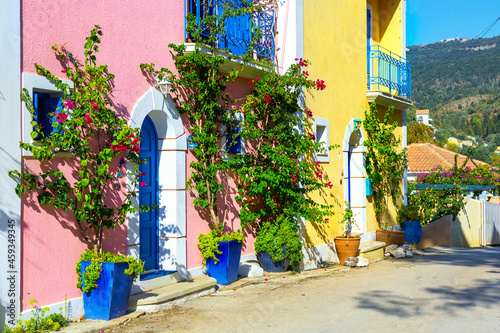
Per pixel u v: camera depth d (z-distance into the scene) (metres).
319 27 12.41
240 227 10.16
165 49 8.32
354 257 12.52
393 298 8.35
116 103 7.32
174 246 8.38
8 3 5.80
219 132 9.49
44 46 6.27
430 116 158.62
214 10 9.41
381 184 15.93
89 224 6.73
